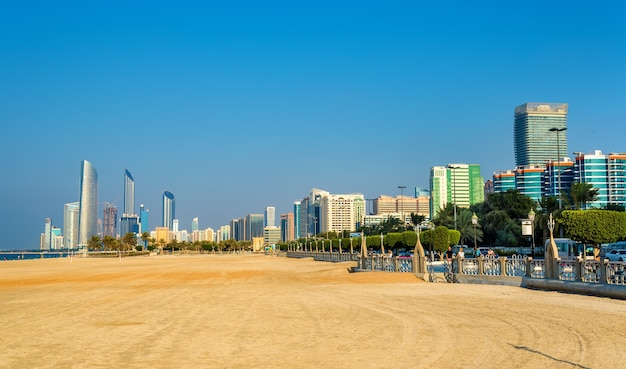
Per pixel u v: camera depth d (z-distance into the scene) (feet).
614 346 44.45
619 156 572.10
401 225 492.95
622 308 68.39
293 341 49.55
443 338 49.49
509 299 82.79
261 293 104.83
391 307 75.41
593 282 87.04
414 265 143.13
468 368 37.70
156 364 40.78
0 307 85.71
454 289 105.29
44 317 71.00
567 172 598.75
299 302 84.89
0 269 264.93
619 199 567.18
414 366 38.65
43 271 235.61
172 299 94.27
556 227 260.21
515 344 46.03
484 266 120.67
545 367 37.68
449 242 197.26
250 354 43.93
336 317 65.67
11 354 45.34
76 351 46.29
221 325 60.29
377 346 46.29
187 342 49.80
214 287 127.03
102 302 91.35
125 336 53.72
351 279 144.36
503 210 359.87
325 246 437.58
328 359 41.50
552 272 99.14
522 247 330.54
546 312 65.92
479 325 56.90
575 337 48.73
